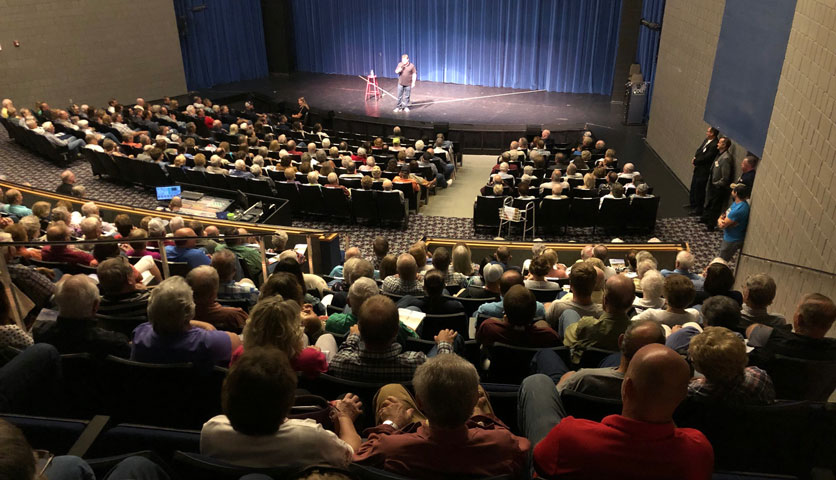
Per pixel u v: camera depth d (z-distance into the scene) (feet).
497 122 60.34
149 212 27.71
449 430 6.65
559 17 68.39
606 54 67.56
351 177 38.17
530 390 8.63
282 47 79.30
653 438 6.15
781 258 22.44
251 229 25.52
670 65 46.70
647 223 33.81
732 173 32.83
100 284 13.12
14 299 13.26
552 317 14.51
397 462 6.71
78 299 10.39
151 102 66.23
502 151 54.85
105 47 61.52
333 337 11.58
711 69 37.60
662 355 6.06
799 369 10.80
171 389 9.53
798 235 20.85
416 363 9.97
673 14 46.24
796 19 23.43
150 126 49.39
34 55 56.90
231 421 6.68
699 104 39.96
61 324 10.48
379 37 77.41
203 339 9.97
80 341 10.52
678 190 41.91
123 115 52.95
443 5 72.90
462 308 15.08
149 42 64.75
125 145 42.32
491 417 7.95
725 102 32.76
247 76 78.69
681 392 6.07
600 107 64.59
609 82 68.69
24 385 8.61
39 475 4.33
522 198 34.50
